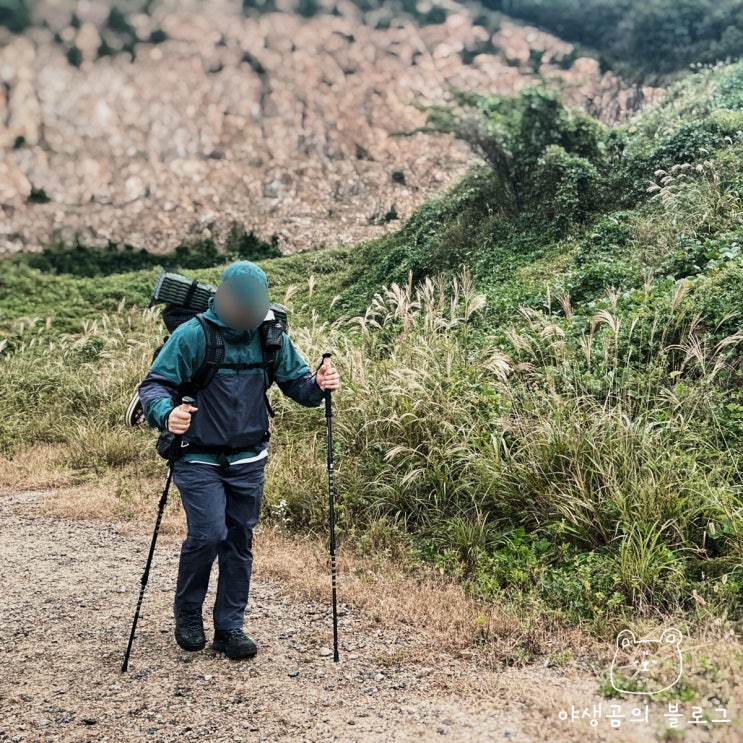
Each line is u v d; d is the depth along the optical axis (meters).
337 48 42.25
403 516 5.84
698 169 10.53
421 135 37.03
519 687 3.49
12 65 41.47
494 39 41.88
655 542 4.40
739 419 5.50
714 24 34.56
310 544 5.63
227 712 3.45
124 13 43.69
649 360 6.48
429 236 15.37
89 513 6.77
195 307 4.08
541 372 6.46
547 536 5.07
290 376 4.12
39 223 34.44
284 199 34.84
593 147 13.84
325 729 3.28
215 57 42.28
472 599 4.47
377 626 4.28
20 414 11.12
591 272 8.88
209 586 4.96
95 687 3.70
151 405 3.68
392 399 6.67
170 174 36.72
